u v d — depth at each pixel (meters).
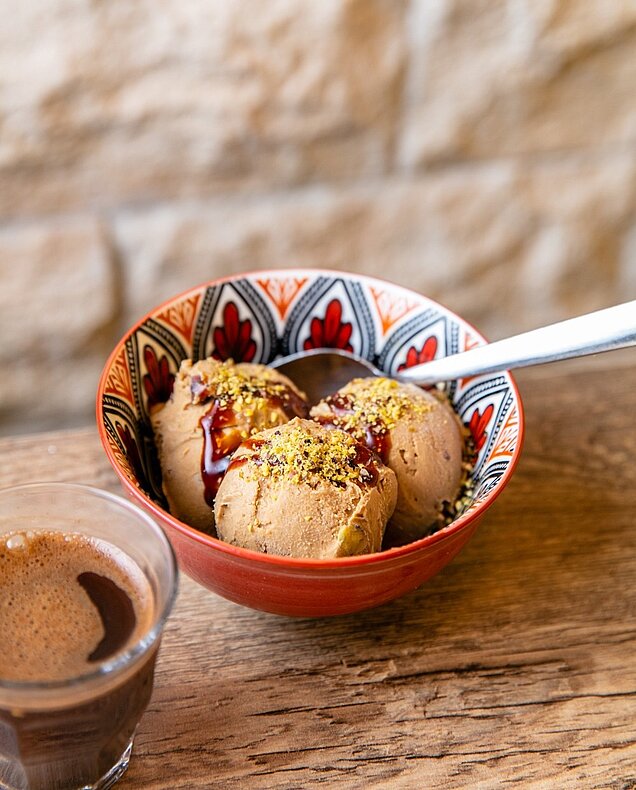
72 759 0.55
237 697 0.66
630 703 0.67
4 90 1.26
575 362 1.48
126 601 0.58
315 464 0.67
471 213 1.53
